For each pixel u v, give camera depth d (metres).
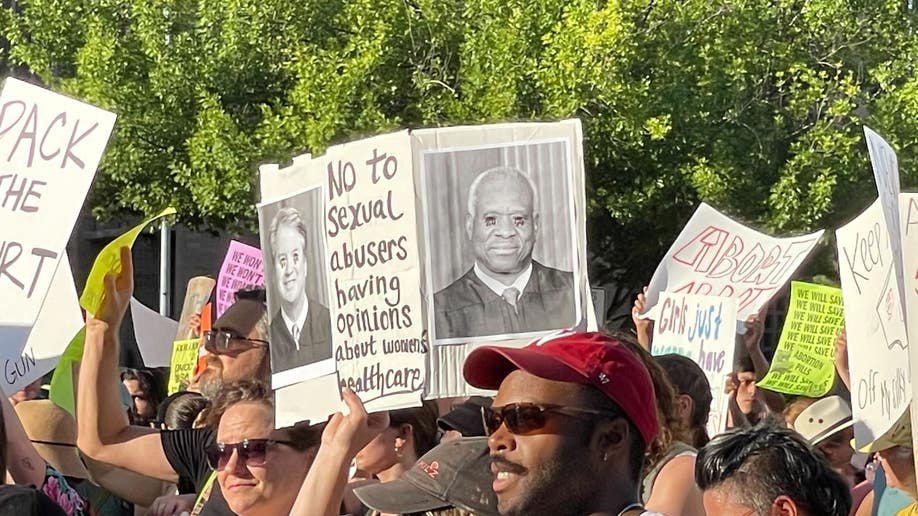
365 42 14.64
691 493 3.69
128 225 20.91
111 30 15.91
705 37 14.97
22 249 4.86
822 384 7.21
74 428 5.79
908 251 4.07
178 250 21.28
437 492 3.54
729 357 6.21
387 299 4.13
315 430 4.10
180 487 5.42
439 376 4.05
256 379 4.55
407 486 3.59
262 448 3.99
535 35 14.46
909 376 4.27
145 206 16.03
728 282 6.94
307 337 4.33
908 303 3.97
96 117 4.88
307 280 4.34
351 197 4.22
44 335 5.58
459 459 3.60
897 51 16.02
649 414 2.85
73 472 5.78
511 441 2.81
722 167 15.05
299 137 14.84
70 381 5.88
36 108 4.93
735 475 3.21
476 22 14.92
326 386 4.25
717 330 6.28
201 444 4.98
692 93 14.94
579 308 3.97
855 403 4.91
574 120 4.00
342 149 4.25
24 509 3.28
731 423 6.38
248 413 4.03
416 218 4.07
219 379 4.80
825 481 3.16
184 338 8.01
